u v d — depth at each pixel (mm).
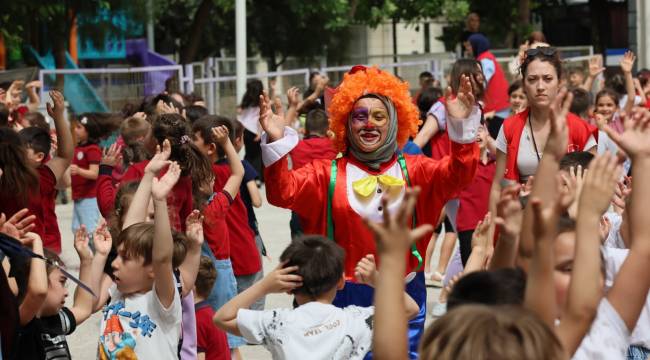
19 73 20062
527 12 33938
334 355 5066
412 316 5418
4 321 4539
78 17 27234
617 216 5887
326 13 33219
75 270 11117
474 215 9094
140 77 22547
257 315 5172
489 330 2963
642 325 5219
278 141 5859
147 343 5566
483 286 3715
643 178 4027
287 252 5176
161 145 7203
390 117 6031
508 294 3682
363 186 5957
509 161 7516
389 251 3430
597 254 3748
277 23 34469
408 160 6062
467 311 3053
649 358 5312
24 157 7008
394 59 33656
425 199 6031
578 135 7582
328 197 6004
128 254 5613
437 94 11180
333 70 25594
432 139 9727
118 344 5559
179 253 5883
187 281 5965
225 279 7578
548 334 2973
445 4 34562
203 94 23391
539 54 7461
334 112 6078
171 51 38219
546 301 3596
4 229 5047
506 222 4273
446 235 10977
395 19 36844
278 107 6422
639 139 4043
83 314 5676
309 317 5109
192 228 5980
